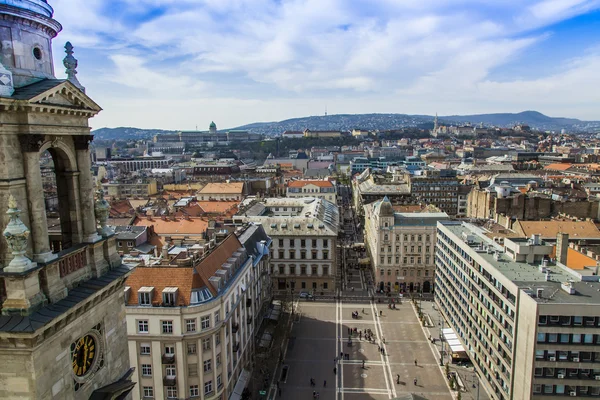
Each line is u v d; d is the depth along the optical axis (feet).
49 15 104.78
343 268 545.03
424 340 352.08
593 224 424.05
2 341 85.51
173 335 220.84
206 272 243.19
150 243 408.46
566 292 228.02
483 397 275.80
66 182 108.06
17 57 95.50
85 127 108.68
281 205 597.93
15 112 89.51
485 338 277.85
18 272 86.43
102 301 109.70
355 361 318.45
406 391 281.54
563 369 216.54
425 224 455.63
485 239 334.44
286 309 405.18
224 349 239.50
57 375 93.56
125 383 113.50
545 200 522.47
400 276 461.78
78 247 105.81
